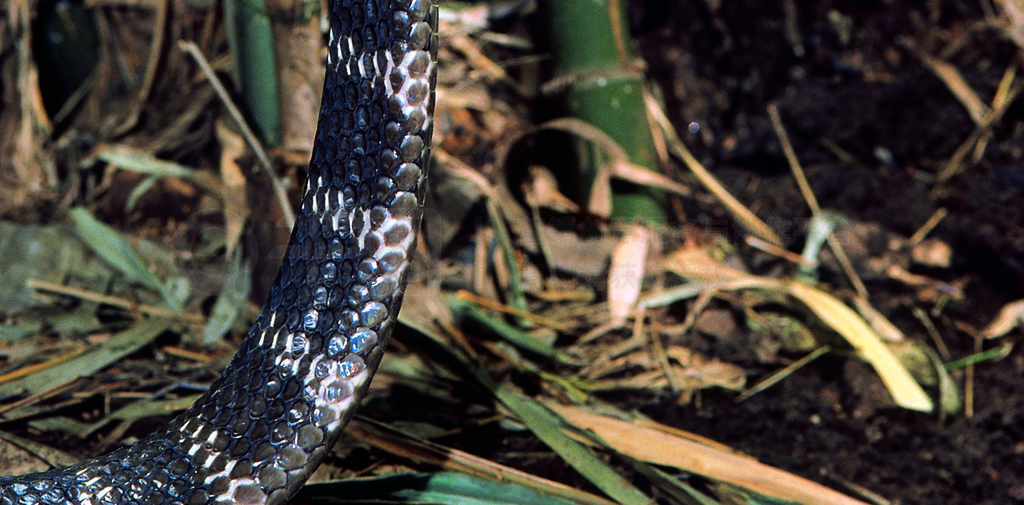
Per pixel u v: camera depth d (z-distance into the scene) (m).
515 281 1.11
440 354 1.00
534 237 1.17
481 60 1.30
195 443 0.84
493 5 1.30
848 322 1.06
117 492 0.83
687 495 0.92
